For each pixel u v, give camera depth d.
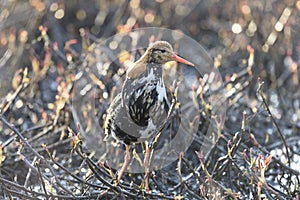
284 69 16.25
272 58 16.05
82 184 10.07
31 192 9.29
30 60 15.94
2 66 15.02
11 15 16.84
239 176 10.04
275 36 15.49
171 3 18.62
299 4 15.57
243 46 16.64
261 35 16.47
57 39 17.69
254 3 17.05
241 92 13.40
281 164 10.07
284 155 11.69
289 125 13.73
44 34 13.73
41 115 13.44
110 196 9.75
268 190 9.12
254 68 14.80
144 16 17.41
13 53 15.54
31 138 11.89
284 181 11.07
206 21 19.05
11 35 15.47
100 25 18.69
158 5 18.72
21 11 16.92
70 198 9.41
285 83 15.79
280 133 10.33
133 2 17.38
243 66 16.05
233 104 13.12
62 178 10.57
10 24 16.75
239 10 17.75
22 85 11.88
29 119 13.21
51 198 9.12
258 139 12.99
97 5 19.19
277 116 13.90
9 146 11.76
